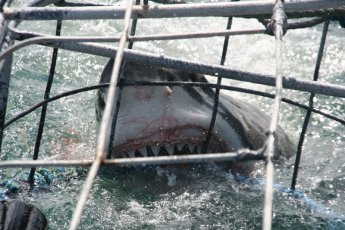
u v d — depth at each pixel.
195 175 12.35
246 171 12.89
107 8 8.50
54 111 16.56
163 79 11.30
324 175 13.83
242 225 11.34
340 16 10.39
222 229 11.24
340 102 18.81
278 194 12.48
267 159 5.59
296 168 12.19
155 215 11.48
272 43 24.83
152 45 24.19
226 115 12.47
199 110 11.73
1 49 8.02
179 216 11.48
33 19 8.36
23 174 12.68
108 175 12.41
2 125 9.08
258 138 13.20
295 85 9.33
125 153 11.52
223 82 21.02
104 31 24.03
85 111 16.77
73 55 20.72
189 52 24.09
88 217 11.31
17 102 16.84
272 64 23.42
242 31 8.12
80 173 12.77
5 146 14.19
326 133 16.58
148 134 11.41
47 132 15.06
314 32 25.52
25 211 8.62
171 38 7.97
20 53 20.25
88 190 5.17
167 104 11.39
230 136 12.40
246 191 12.30
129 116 11.33
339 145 15.77
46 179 12.27
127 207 11.62
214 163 12.52
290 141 15.14
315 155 15.05
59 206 11.53
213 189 12.20
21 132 14.98
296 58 23.56
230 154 6.05
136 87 11.20
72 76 19.56
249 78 9.24
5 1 8.23
